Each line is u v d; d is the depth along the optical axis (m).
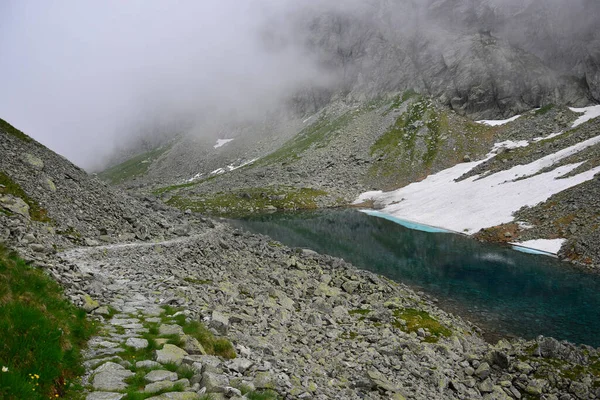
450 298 43.97
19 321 10.55
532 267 56.03
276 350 19.11
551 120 165.00
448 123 186.25
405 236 83.25
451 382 22.11
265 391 12.57
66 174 46.66
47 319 11.84
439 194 112.56
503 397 21.84
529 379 23.59
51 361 10.21
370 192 151.88
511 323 36.62
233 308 24.59
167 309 19.48
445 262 60.72
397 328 30.89
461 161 155.25
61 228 35.34
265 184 173.62
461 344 29.55
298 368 17.31
